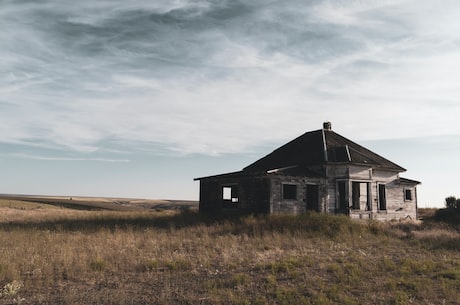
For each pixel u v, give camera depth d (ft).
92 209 199.62
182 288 32.78
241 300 28.71
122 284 33.78
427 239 61.62
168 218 94.12
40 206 185.88
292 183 84.69
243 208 88.02
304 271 38.78
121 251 47.57
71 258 41.78
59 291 31.55
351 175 88.48
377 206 93.81
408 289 32.40
